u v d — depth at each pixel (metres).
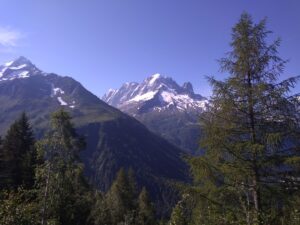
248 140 16.03
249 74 16.91
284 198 15.30
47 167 28.69
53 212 28.80
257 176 15.69
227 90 16.67
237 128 16.45
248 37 17.06
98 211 57.28
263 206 15.73
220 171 16.00
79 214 40.94
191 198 16.53
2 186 44.25
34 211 24.88
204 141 16.70
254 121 16.27
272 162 15.39
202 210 16.30
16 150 51.00
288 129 15.77
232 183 16.03
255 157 15.70
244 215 15.23
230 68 17.36
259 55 16.91
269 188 15.53
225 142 16.27
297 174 15.32
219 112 16.80
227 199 16.08
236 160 16.05
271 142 15.19
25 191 25.45
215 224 15.55
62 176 29.36
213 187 16.20
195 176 16.48
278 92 15.70
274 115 16.03
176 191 17.34
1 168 47.84
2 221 21.08
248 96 16.38
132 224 64.50
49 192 28.19
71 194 32.25
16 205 22.06
